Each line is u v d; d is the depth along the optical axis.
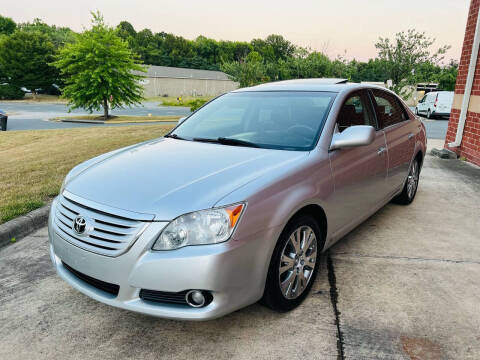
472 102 7.69
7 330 2.51
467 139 7.89
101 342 2.38
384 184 3.86
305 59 29.06
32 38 62.78
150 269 2.09
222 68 36.50
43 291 2.99
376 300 2.78
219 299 2.12
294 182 2.50
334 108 3.16
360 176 3.26
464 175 6.60
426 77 17.12
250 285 2.24
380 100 3.99
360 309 2.67
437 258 3.44
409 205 4.95
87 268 2.28
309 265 2.76
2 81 63.03
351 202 3.19
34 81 60.91
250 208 2.19
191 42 127.12
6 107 41.78
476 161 7.46
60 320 2.62
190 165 2.63
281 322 2.54
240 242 2.13
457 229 4.13
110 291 2.30
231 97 3.88
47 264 3.44
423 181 6.19
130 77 25.66
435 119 23.16
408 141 4.38
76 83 24.89
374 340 2.35
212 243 2.09
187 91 76.50
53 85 65.69
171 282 2.07
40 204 4.58
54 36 94.88
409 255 3.50
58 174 6.15
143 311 2.16
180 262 2.05
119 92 25.77
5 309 2.75
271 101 3.48
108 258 2.18
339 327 2.47
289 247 2.56
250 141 3.11
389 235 3.96
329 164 2.85
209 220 2.10
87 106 26.08
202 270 2.04
